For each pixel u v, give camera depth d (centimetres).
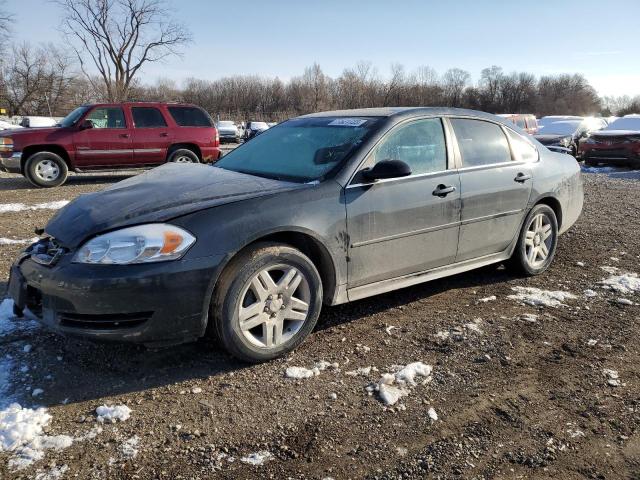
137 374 320
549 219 516
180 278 296
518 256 495
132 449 253
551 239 524
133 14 4312
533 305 441
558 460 253
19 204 896
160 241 296
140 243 294
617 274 525
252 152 447
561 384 320
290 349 346
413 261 404
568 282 500
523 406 296
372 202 370
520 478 241
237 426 273
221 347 342
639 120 1738
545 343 372
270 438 264
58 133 1149
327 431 271
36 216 795
